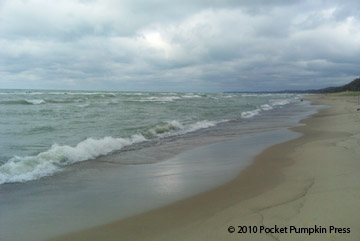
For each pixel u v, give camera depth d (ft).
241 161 23.63
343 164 19.86
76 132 37.86
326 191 14.61
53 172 20.74
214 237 10.70
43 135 35.04
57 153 23.99
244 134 39.88
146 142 34.09
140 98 144.36
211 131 43.29
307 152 25.27
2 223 12.50
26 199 15.42
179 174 20.21
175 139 36.29
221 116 67.87
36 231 11.76
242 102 141.18
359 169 18.40
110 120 51.29
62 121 48.14
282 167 20.83
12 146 28.58
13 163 21.11
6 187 17.33
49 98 110.52
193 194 15.89
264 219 11.91
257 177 18.65
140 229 11.78
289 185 16.38
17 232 11.66
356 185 15.12
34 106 75.10
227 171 20.53
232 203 14.19
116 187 17.43
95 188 17.25
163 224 12.16
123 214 13.35
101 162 24.06
